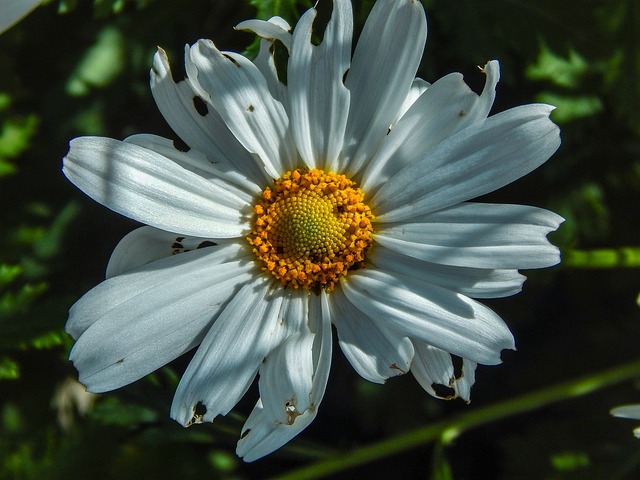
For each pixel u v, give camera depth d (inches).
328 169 10.5
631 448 12.3
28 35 12.3
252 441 10.1
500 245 10.1
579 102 11.9
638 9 11.5
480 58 11.4
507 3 11.4
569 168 12.1
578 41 11.4
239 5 12.2
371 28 10.3
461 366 10.4
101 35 12.2
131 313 10.2
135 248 10.4
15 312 11.4
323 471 11.3
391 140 10.3
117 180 10.1
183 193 10.3
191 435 11.7
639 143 12.1
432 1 11.4
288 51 10.8
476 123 10.1
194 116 10.4
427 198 10.2
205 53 10.2
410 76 10.3
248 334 10.3
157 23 12.2
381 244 10.4
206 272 10.4
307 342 10.2
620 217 12.3
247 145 10.4
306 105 10.4
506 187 12.2
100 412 11.7
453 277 10.2
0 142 12.2
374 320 10.3
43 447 12.3
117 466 12.2
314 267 10.5
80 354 10.1
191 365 10.2
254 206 10.5
